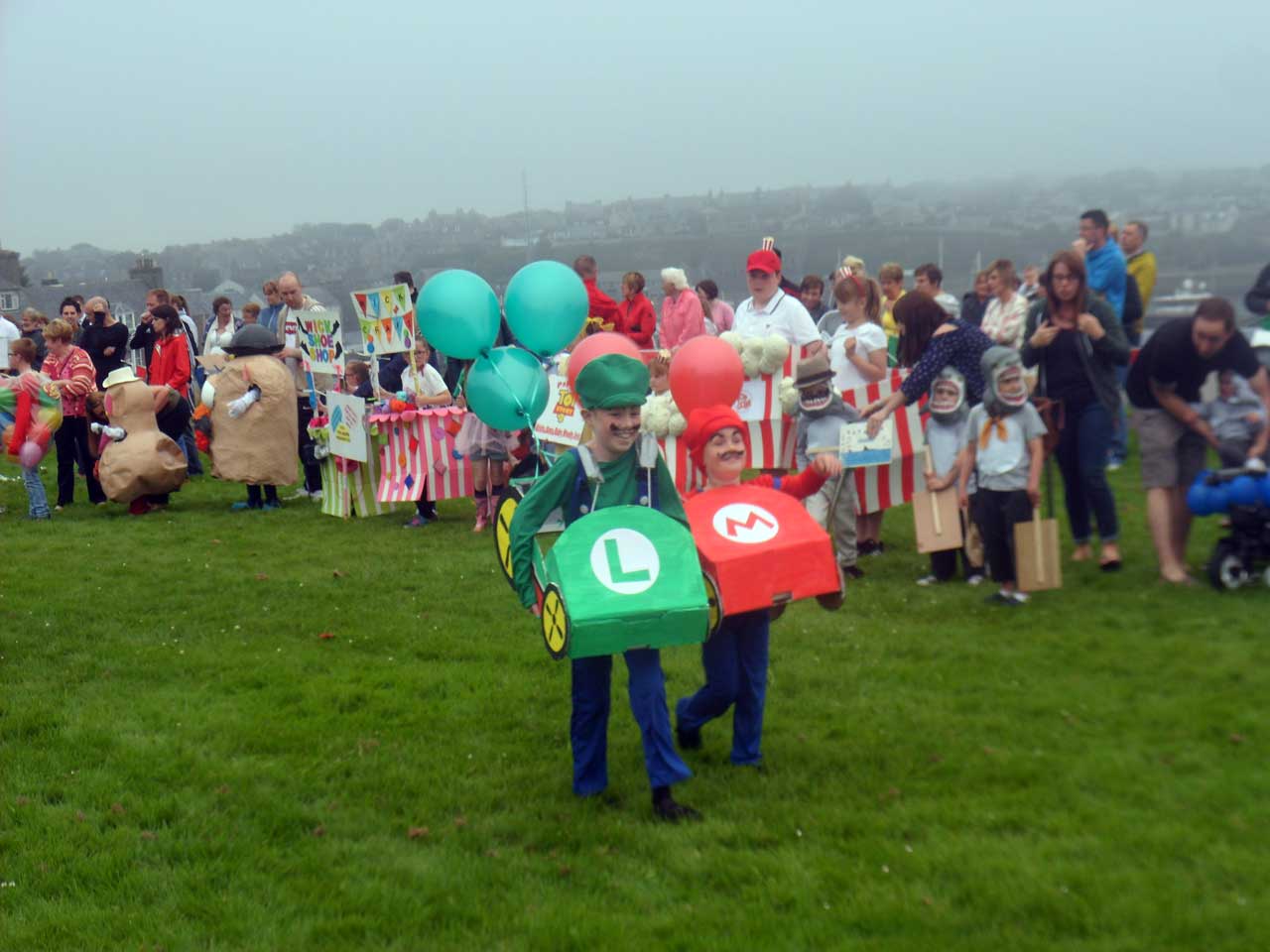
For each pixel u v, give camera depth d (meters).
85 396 13.48
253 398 12.62
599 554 4.79
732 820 4.96
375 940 4.21
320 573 9.73
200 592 9.27
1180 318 7.48
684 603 4.70
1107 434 8.13
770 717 6.09
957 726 5.79
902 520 10.86
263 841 5.04
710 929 4.11
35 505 12.65
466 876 4.63
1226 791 4.83
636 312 12.94
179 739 6.17
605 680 5.21
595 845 4.83
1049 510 7.80
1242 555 7.57
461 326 5.79
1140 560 8.48
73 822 5.22
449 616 8.34
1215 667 6.23
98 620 8.54
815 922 4.09
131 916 4.42
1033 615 7.45
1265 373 7.54
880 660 6.84
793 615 7.84
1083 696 6.02
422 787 5.50
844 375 9.52
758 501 5.18
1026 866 4.33
